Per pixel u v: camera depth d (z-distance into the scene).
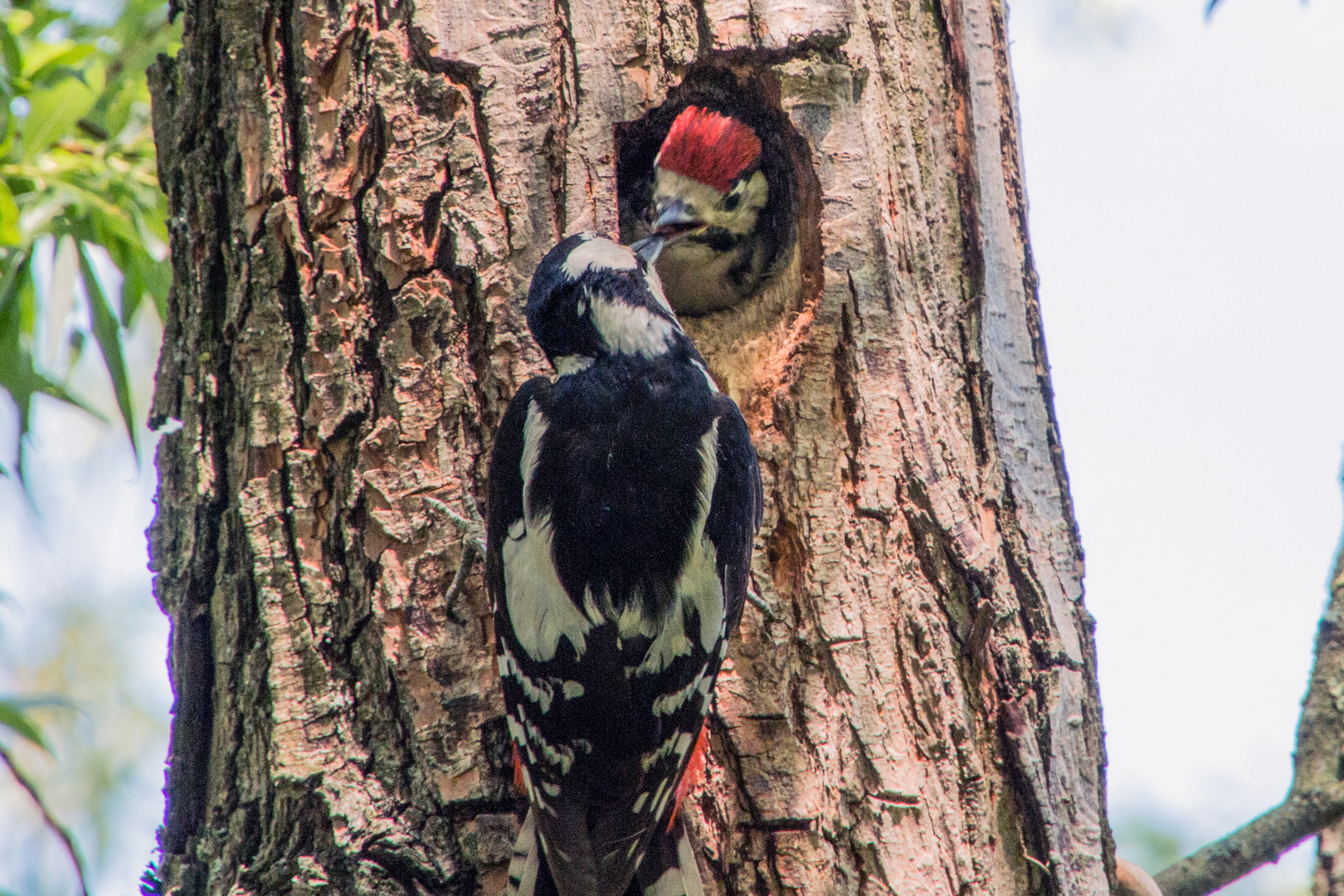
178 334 7.06
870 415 6.68
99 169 9.56
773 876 6.14
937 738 6.44
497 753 6.20
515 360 6.49
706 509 5.99
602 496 5.94
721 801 6.24
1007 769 6.58
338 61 6.69
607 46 6.82
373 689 6.30
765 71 7.05
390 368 6.50
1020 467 7.14
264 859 6.22
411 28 6.66
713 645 5.94
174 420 7.03
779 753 6.26
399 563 6.36
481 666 6.25
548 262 6.34
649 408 6.12
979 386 7.16
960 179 7.45
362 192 6.61
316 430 6.50
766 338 6.98
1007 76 7.91
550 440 6.06
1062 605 7.04
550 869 5.74
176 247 7.09
